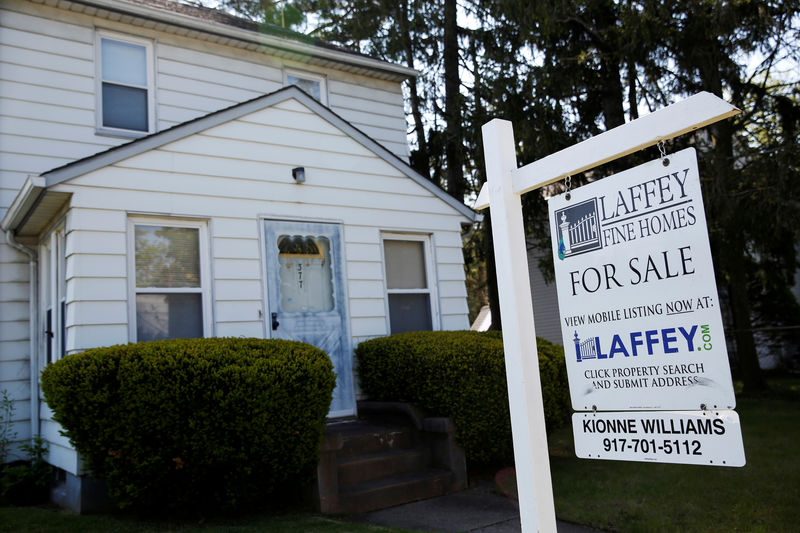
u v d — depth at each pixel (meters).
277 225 7.04
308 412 5.06
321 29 14.96
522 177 2.85
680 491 5.58
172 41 9.16
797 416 9.38
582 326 2.61
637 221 2.44
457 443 6.12
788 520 4.66
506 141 2.94
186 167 6.53
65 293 6.43
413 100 14.30
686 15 10.33
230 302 6.61
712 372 2.19
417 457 6.17
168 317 6.31
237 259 6.72
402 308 8.03
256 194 6.94
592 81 12.16
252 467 4.93
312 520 4.93
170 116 8.94
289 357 5.14
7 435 7.09
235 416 4.79
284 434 4.93
